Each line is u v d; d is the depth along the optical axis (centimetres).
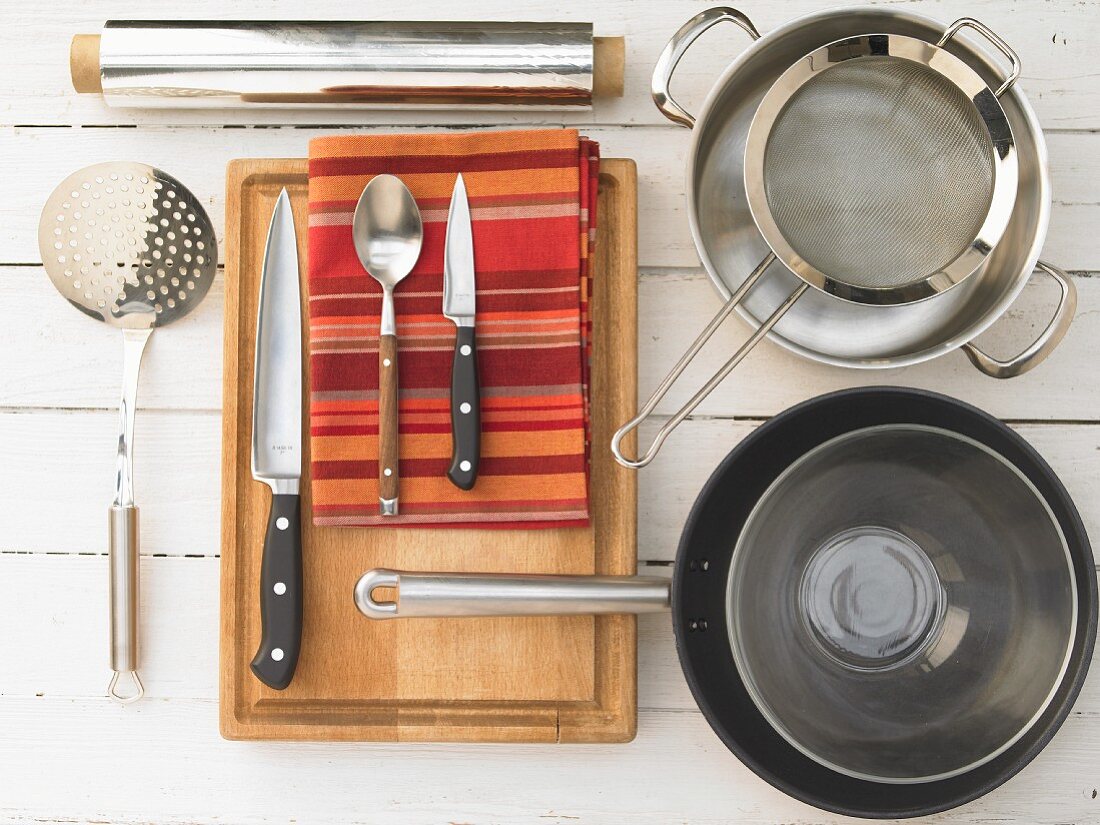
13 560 84
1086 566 71
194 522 83
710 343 83
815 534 79
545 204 79
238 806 82
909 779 74
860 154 74
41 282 85
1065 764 80
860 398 72
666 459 83
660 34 85
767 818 81
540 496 78
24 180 85
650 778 82
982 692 75
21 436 84
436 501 79
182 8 86
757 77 77
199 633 83
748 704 75
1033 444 82
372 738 79
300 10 86
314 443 78
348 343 79
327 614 80
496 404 79
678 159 84
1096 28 84
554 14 86
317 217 79
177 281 83
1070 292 73
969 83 72
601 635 81
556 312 78
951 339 74
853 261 74
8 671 83
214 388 84
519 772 82
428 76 81
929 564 78
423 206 80
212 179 85
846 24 75
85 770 82
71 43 85
